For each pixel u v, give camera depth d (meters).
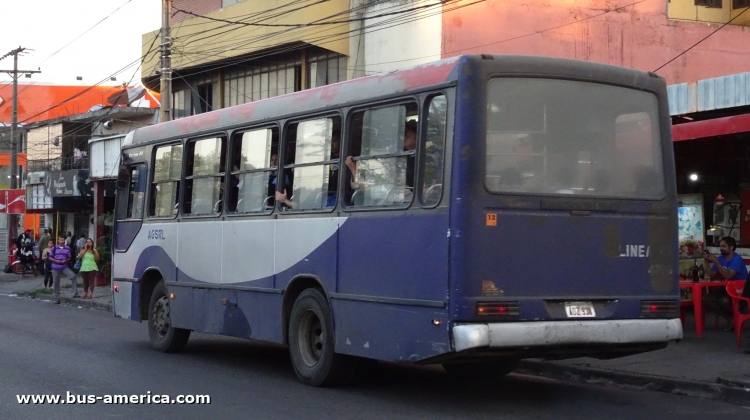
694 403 8.89
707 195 16.02
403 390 9.75
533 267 7.91
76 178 35.56
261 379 10.57
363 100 9.05
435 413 8.37
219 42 27.61
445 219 7.80
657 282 8.59
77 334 15.98
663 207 8.72
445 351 7.71
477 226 7.70
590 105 8.43
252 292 10.77
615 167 8.50
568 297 8.05
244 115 11.12
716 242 15.87
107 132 36.69
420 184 8.20
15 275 36.84
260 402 8.98
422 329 8.00
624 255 8.41
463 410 8.52
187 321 12.23
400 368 11.70
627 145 8.62
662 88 8.92
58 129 40.19
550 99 8.22
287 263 10.11
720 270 12.54
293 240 10.02
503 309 7.72
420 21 22.28
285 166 10.28
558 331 7.89
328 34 24.34
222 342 14.94
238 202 11.20
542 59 8.20
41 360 12.20
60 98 51.22
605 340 8.12
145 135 13.62
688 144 15.61
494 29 22.50
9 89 51.31
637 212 8.54
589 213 8.25
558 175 8.16
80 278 33.44
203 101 30.03
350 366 9.67
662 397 9.27
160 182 13.13
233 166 11.34
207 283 11.71
